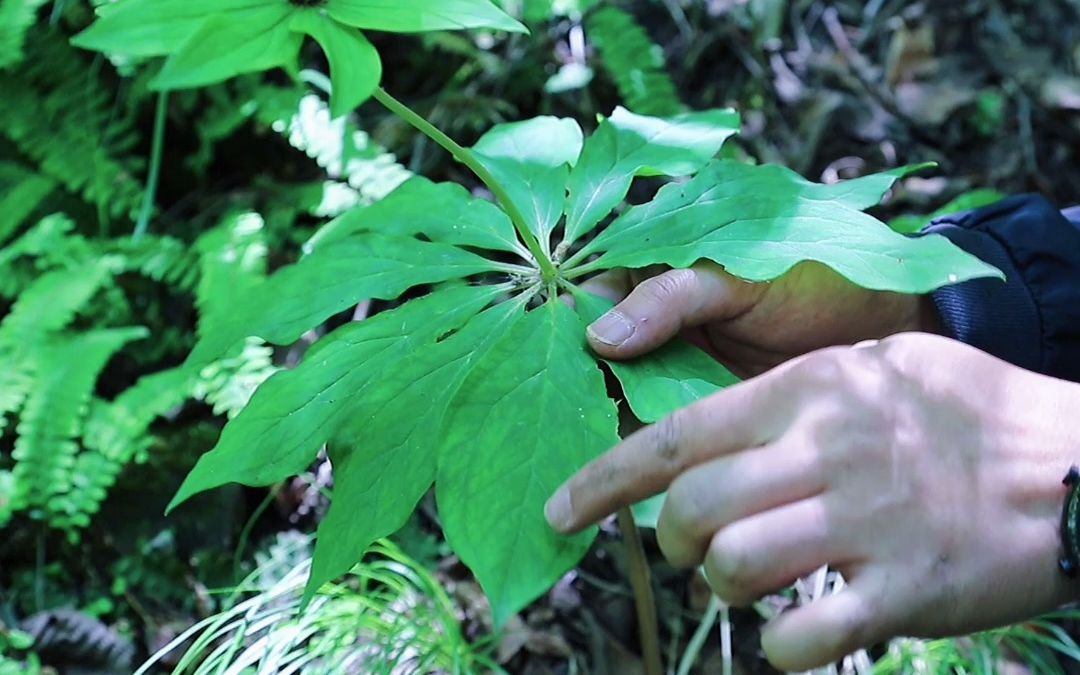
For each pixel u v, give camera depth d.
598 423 0.43
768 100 1.15
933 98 1.16
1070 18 1.23
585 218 0.51
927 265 0.42
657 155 0.52
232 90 1.04
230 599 0.71
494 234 0.52
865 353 0.43
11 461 0.86
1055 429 0.42
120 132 1.07
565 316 0.47
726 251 0.45
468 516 0.40
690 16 1.20
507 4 1.12
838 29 1.24
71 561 0.80
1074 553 0.40
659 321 0.47
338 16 0.40
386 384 0.46
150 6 0.38
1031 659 0.65
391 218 0.54
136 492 0.84
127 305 0.96
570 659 0.72
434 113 1.07
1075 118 1.13
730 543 0.39
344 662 0.62
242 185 1.12
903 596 0.39
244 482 0.45
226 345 0.50
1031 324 0.59
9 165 1.05
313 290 0.50
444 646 0.65
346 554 0.43
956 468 0.41
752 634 0.72
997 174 1.10
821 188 0.49
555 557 0.40
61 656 0.72
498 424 0.42
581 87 1.10
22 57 1.01
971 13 1.24
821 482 0.40
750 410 0.41
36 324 0.87
